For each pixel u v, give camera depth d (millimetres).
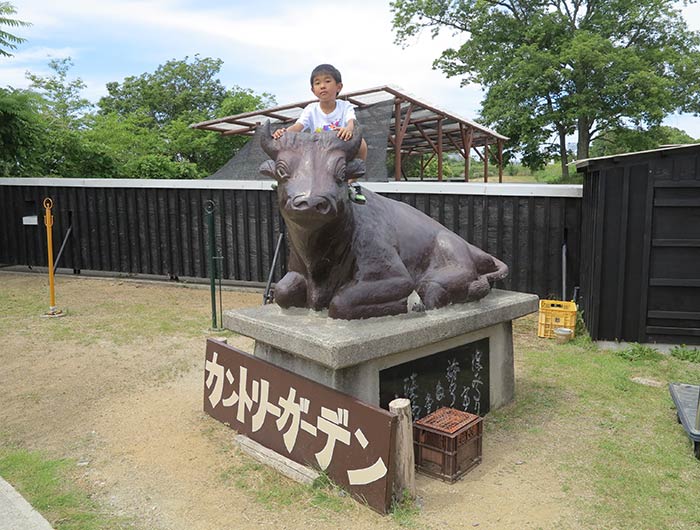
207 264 9789
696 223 5676
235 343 6270
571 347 6000
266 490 3193
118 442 3842
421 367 3756
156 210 10023
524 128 20297
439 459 3303
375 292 3490
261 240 9328
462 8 23266
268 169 3195
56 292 9242
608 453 3621
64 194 10664
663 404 4434
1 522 2818
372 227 3582
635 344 5879
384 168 8938
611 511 2959
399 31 24719
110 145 20453
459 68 23812
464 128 13734
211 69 35500
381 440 2889
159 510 3016
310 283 3625
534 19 21297
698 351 5641
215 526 2859
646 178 5715
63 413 4348
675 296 5797
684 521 2871
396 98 9859
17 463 3523
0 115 13164
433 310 3824
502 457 3604
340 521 2865
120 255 10430
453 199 7812
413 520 2855
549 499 3086
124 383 5012
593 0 21953
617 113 19578
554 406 4422
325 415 3195
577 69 19281
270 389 3602
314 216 2920
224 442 3811
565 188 7188
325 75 3633
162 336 6547
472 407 4195
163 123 33688
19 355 5816
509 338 4504
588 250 6383
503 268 4605
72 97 28719
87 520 2896
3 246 11375
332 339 3145
